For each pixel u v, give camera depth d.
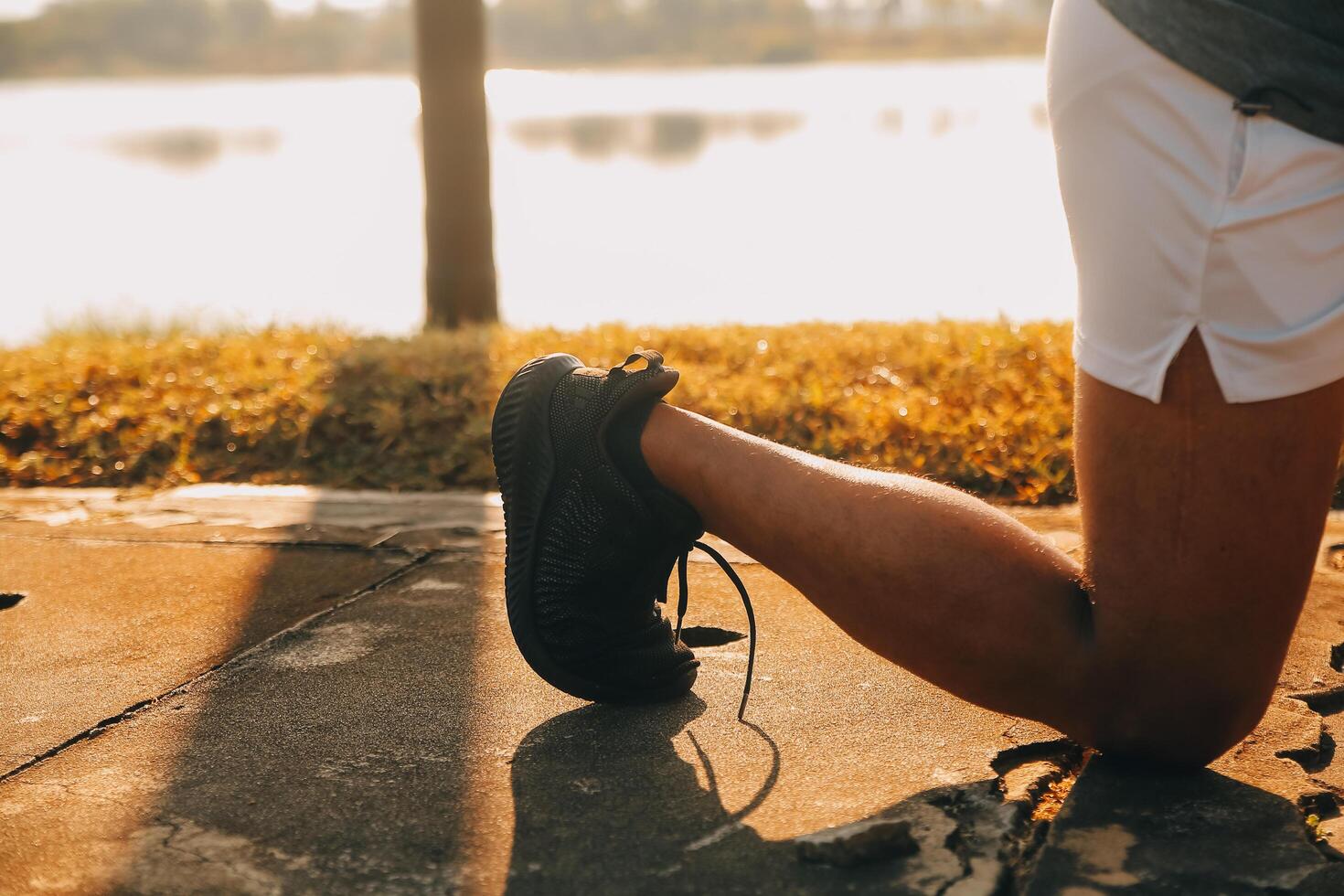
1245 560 1.40
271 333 5.18
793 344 4.57
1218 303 1.34
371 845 1.53
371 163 20.77
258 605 2.38
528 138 23.06
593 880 1.45
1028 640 1.50
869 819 1.54
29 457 3.62
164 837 1.56
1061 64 1.43
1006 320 4.84
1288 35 1.27
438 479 3.43
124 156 22.50
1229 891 1.39
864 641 1.59
